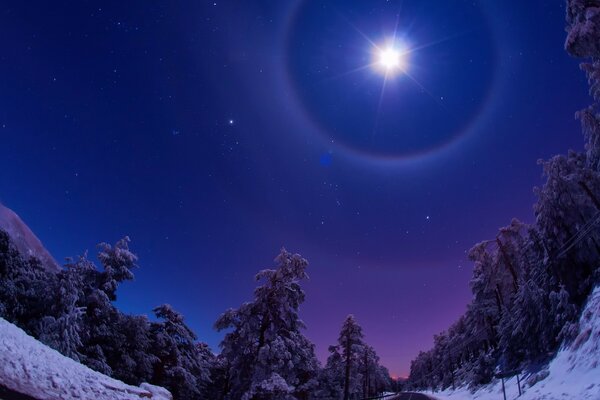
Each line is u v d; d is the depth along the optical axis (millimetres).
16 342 7539
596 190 24469
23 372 6434
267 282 20141
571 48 21547
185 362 28188
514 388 24219
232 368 18828
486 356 36906
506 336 30109
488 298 40344
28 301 20781
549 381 19125
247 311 19422
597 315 18953
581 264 24281
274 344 17812
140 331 24578
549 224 26547
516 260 35406
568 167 27000
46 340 18297
